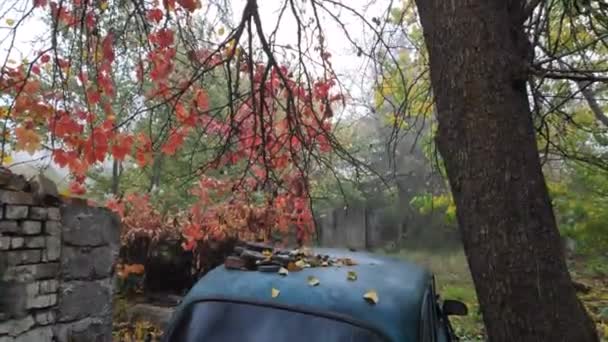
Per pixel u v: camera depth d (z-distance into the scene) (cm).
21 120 407
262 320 272
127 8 434
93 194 869
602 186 749
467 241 212
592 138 648
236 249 383
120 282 727
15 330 299
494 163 204
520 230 199
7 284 294
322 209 1195
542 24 322
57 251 335
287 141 483
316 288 291
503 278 199
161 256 760
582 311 202
